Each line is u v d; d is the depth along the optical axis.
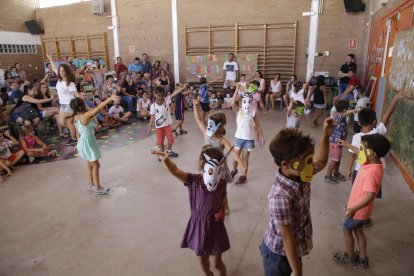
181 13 11.25
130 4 11.98
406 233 2.99
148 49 12.12
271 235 1.62
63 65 5.87
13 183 4.47
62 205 3.75
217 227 2.07
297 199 1.45
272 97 9.70
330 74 9.88
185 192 4.04
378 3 7.57
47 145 6.35
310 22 9.76
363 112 3.00
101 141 6.61
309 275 2.45
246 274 2.48
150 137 6.87
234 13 10.57
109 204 3.75
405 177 4.21
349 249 2.53
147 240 2.99
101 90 8.96
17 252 2.87
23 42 13.77
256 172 4.63
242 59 10.67
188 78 11.51
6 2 12.95
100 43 12.94
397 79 4.99
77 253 2.82
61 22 13.56
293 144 1.38
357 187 2.32
